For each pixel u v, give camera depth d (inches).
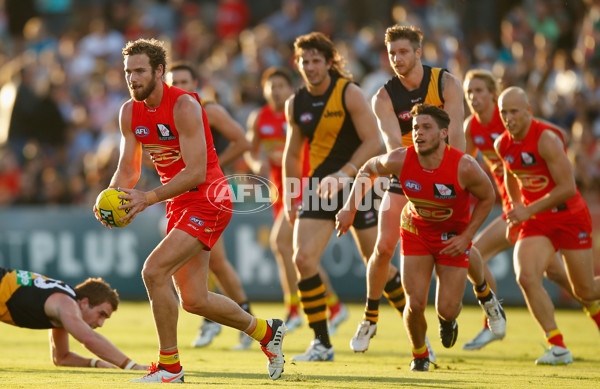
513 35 2252.7
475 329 1348.4
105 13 2773.1
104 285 845.2
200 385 676.1
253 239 1729.8
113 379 732.0
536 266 948.0
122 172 735.1
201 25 2566.4
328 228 959.0
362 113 942.4
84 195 1940.2
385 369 852.6
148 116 708.0
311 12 2556.6
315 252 948.0
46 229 1788.9
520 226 978.1
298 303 1310.3
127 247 1769.2
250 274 1732.3
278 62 2326.5
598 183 1734.7
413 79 898.7
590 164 1755.7
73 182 1953.7
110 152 1911.9
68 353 877.2
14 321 807.7
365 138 941.2
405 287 818.2
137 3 2726.4
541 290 943.7
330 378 755.4
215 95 1266.0
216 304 727.1
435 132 767.1
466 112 1392.7
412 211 813.9
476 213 791.7
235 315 732.7
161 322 701.3
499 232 1066.7
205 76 2273.6
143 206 688.4
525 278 944.9
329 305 1305.4
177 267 703.7
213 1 2824.8
